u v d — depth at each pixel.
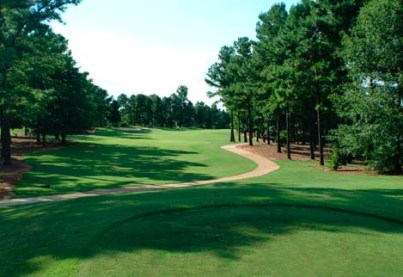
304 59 39.81
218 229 11.22
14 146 49.12
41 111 38.62
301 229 11.41
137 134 88.69
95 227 10.97
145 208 13.04
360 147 33.47
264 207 13.76
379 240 10.63
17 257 9.38
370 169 34.50
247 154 48.56
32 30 32.22
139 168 36.25
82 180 29.41
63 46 49.12
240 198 14.91
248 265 8.73
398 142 32.66
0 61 27.83
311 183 26.23
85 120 52.84
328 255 9.48
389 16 31.30
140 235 10.51
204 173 34.06
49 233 10.80
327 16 37.66
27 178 29.28
